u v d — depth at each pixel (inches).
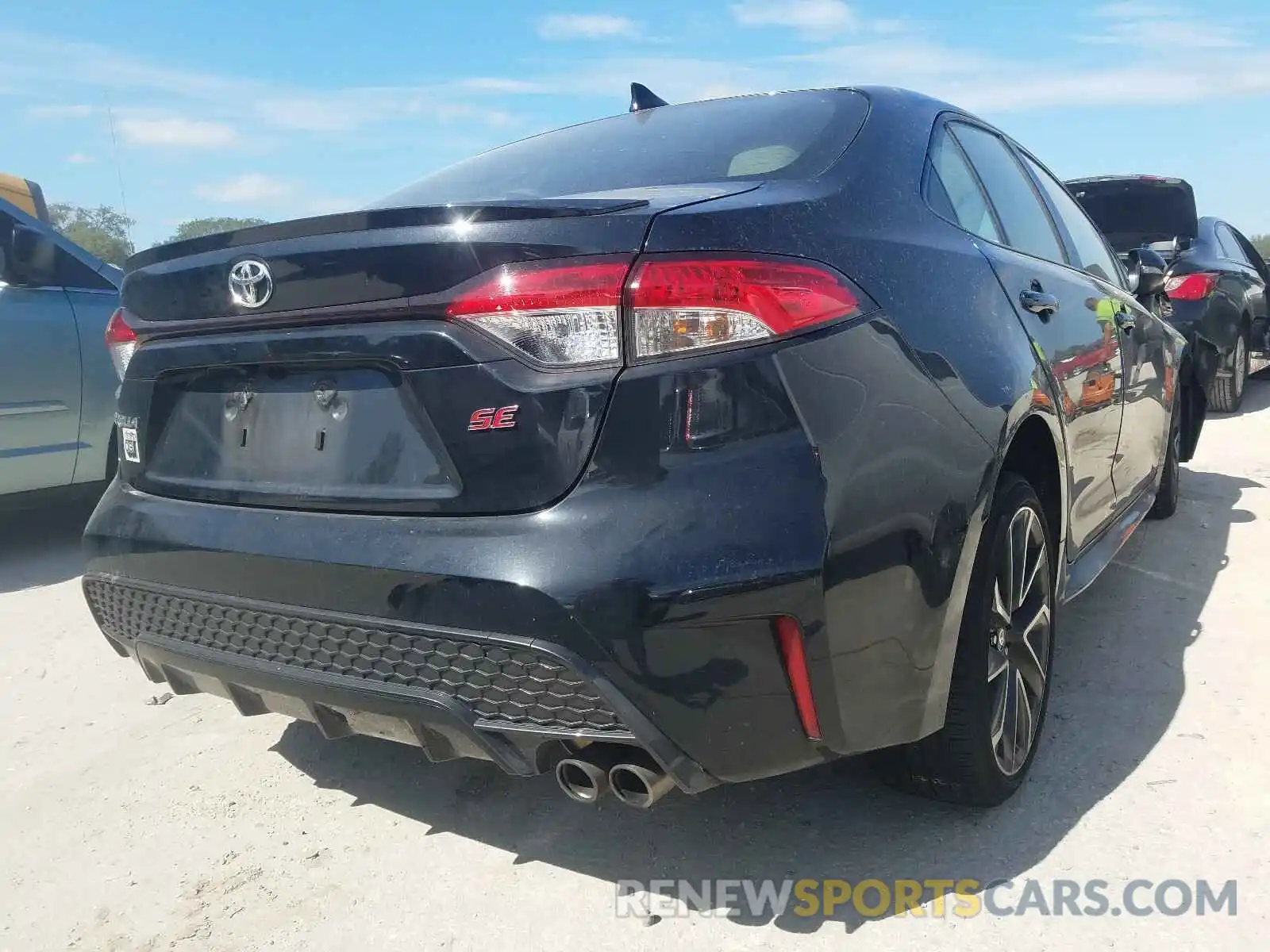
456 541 72.9
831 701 71.6
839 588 70.1
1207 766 100.0
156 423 95.0
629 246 70.8
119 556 92.8
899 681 76.2
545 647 69.0
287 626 81.2
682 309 69.7
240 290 82.9
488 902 85.1
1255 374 401.1
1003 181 120.6
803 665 70.2
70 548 205.5
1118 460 134.0
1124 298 144.1
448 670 73.9
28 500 189.0
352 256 76.5
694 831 93.7
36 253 183.9
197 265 86.0
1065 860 86.4
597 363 70.3
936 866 86.4
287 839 96.3
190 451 92.4
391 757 112.0
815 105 104.9
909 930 78.8
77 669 140.7
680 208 74.0
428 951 79.5
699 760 71.0
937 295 86.4
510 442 72.1
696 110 113.2
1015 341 94.9
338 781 107.1
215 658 86.9
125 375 97.6
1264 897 80.7
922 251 88.5
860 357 75.1
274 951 80.4
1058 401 102.2
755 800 97.9
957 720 86.1
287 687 82.3
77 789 107.3
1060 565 107.3
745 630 68.7
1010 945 76.6
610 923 81.5
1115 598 148.6
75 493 196.4
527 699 71.9
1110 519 137.6
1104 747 104.8
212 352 87.6
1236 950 75.1
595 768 72.5
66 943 82.7
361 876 89.7
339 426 81.2
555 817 97.7
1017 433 91.5
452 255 73.3
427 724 76.1
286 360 83.0
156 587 89.6
